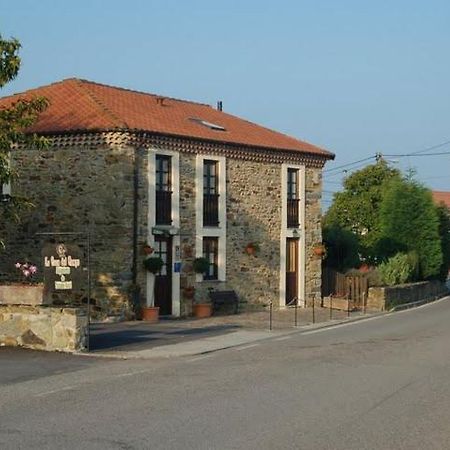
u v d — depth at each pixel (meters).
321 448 8.30
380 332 22.09
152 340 19.30
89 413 10.14
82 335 16.77
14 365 14.82
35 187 25.75
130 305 24.59
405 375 13.66
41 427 9.27
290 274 31.31
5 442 8.47
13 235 26.14
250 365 15.13
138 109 27.98
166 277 26.02
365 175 52.50
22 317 16.98
